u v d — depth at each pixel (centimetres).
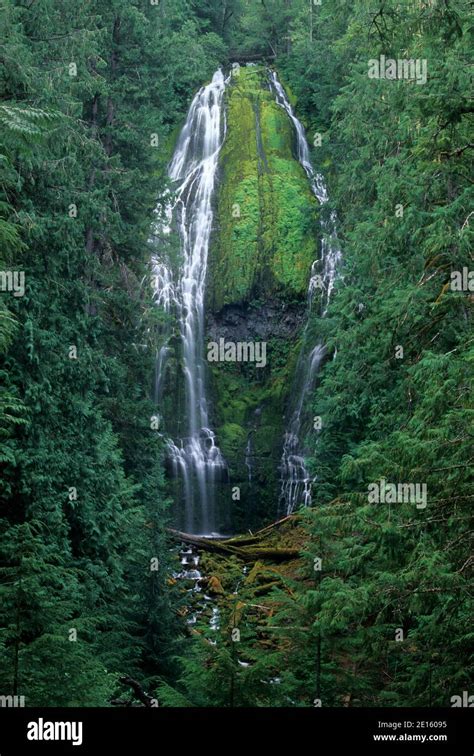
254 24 4844
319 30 4006
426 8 1116
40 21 1750
